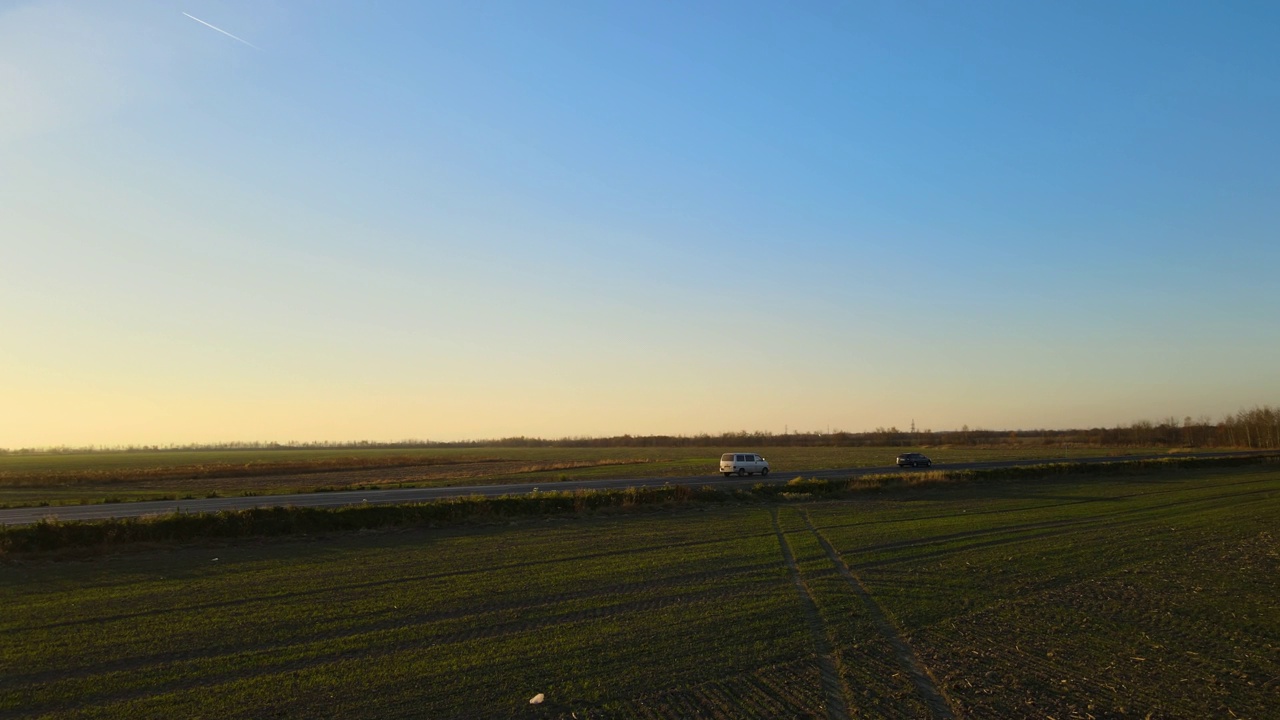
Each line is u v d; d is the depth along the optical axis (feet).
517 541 88.43
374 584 62.59
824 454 385.29
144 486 208.03
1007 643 45.32
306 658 41.45
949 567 69.77
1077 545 83.05
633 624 48.75
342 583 63.10
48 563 74.08
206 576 67.10
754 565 71.05
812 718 33.27
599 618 50.44
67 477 234.99
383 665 40.09
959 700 35.73
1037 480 183.21
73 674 38.88
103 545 81.25
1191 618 51.75
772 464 272.31
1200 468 225.76
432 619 50.34
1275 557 75.82
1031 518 108.37
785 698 35.60
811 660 41.47
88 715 33.06
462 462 356.38
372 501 125.59
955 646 44.57
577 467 271.69
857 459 318.24
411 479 216.95
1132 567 70.13
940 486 164.04
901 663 41.34
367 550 82.33
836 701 35.40
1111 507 124.06
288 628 47.98
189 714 33.17
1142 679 39.11
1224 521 104.73
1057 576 65.72
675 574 66.49
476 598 56.70
